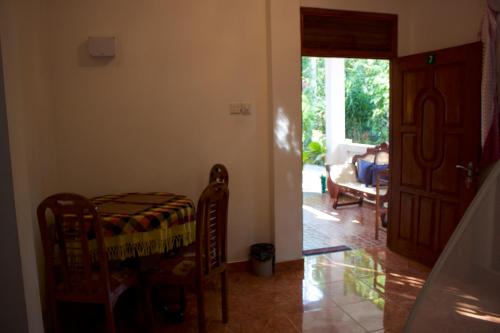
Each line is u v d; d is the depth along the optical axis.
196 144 3.37
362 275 3.41
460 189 3.19
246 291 3.14
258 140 3.52
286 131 3.45
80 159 3.14
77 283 2.17
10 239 1.73
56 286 2.19
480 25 3.13
